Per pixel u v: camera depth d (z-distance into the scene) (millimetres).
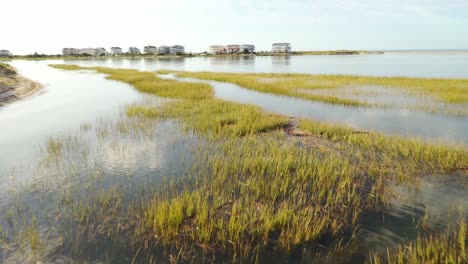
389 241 5176
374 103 18469
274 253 4883
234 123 13547
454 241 5043
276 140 11070
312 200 6566
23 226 5590
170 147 10406
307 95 21453
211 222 5395
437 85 24891
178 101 19078
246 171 8117
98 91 26328
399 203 6422
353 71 49312
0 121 14867
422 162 8633
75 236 5301
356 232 5441
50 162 9062
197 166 8625
